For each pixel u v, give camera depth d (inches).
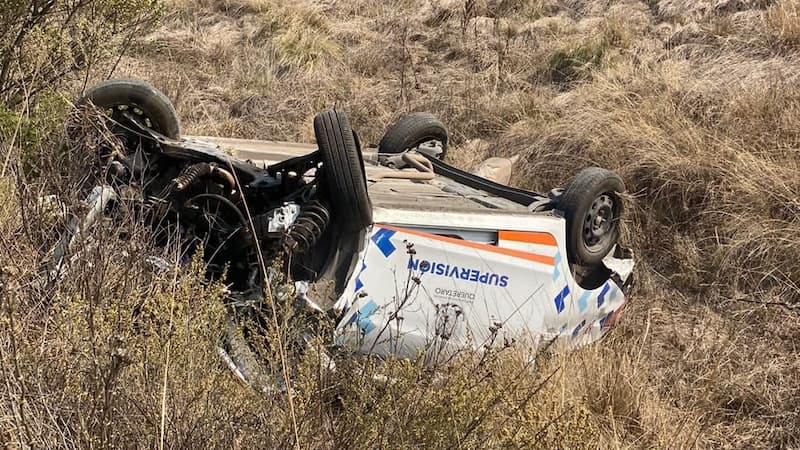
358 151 163.6
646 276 244.1
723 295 237.6
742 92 310.0
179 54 401.7
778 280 231.6
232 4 475.5
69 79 210.4
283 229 157.9
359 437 114.6
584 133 301.4
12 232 141.0
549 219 192.5
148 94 191.0
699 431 162.6
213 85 373.7
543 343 182.7
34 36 196.2
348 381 124.0
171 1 464.1
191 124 330.3
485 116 345.7
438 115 350.9
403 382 119.6
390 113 357.1
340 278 163.2
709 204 261.4
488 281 178.2
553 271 189.8
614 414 163.6
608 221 214.5
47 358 110.3
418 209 174.7
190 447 106.0
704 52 369.7
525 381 155.5
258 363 130.2
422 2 493.0
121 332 111.7
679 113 302.7
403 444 112.5
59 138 170.1
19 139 165.2
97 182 161.6
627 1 454.3
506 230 183.8
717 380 183.6
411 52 421.1
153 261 140.7
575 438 123.6
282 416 116.4
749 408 181.6
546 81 386.9
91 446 100.4
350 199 160.7
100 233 137.4
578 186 205.5
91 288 124.4
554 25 433.1
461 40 431.8
